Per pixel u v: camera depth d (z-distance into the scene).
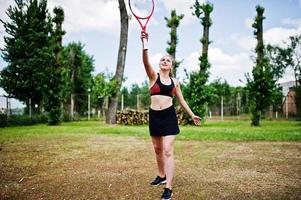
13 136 13.45
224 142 11.10
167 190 4.19
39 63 34.25
